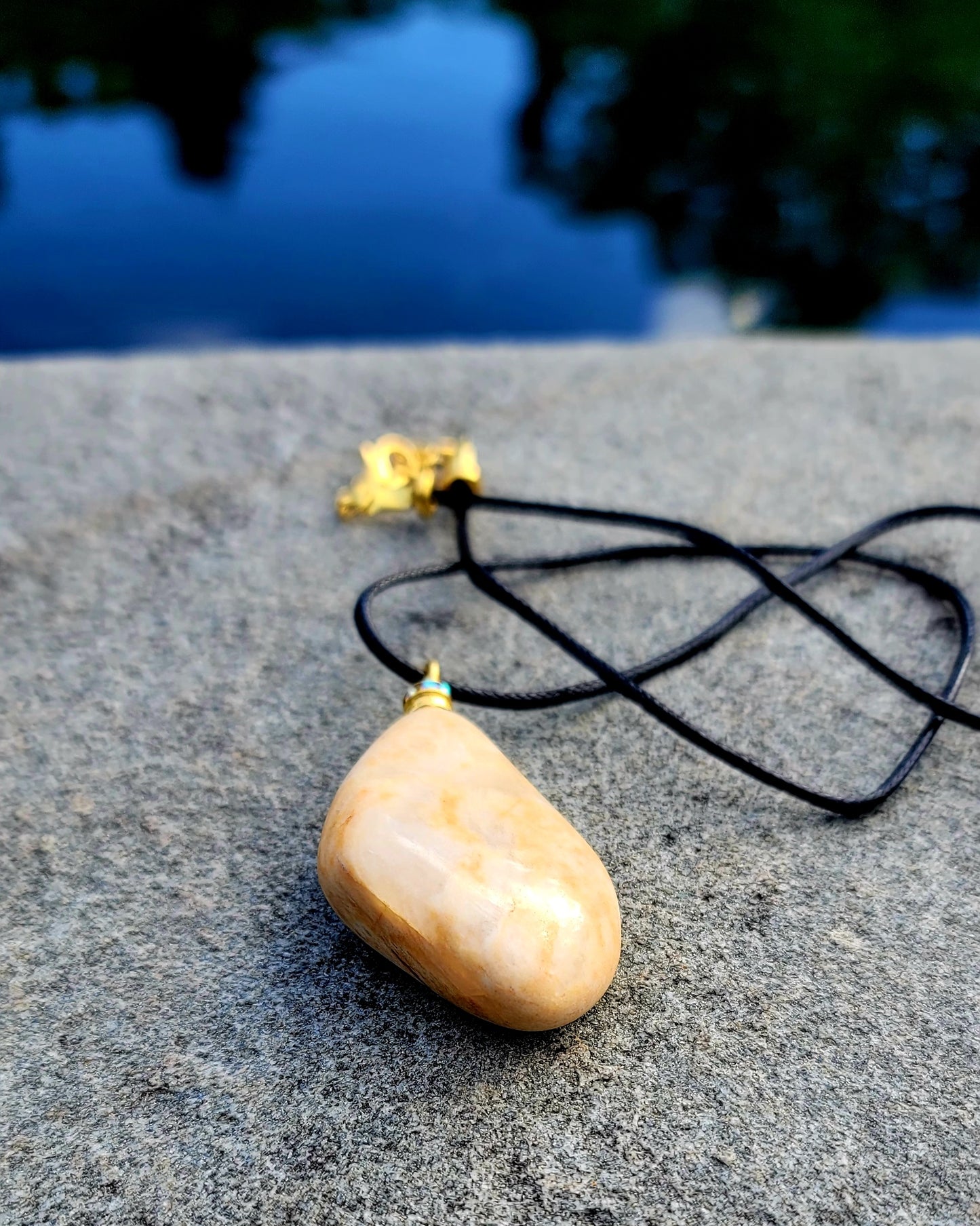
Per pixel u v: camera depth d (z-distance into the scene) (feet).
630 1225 0.28
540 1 2.16
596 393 0.66
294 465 0.59
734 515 0.55
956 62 1.94
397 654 0.46
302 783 0.40
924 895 0.36
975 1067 0.31
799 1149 0.29
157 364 0.69
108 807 0.39
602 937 0.30
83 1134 0.30
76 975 0.34
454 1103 0.30
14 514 0.55
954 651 0.46
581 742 0.41
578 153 1.61
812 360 0.70
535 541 0.53
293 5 2.01
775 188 1.50
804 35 2.00
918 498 0.56
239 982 0.34
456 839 0.31
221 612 0.49
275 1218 0.28
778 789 0.38
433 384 0.67
